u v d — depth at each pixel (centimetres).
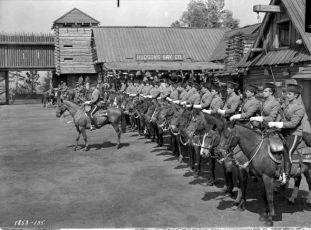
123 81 2720
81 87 2720
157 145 1577
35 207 874
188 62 2734
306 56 1474
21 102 3922
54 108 3294
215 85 1215
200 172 1174
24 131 2023
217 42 2962
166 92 1672
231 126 790
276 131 789
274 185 793
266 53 1777
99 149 1518
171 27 3073
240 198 866
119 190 994
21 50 3067
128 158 1358
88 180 1085
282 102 1232
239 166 822
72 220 793
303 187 1015
